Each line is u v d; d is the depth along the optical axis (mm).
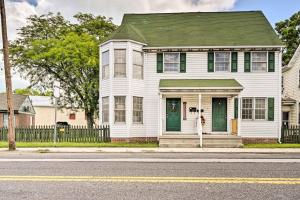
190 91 22266
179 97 24781
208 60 24672
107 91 24531
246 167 10742
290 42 38812
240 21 27453
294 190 7258
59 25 35094
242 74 24406
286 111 30234
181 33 26312
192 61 24781
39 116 51844
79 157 14234
